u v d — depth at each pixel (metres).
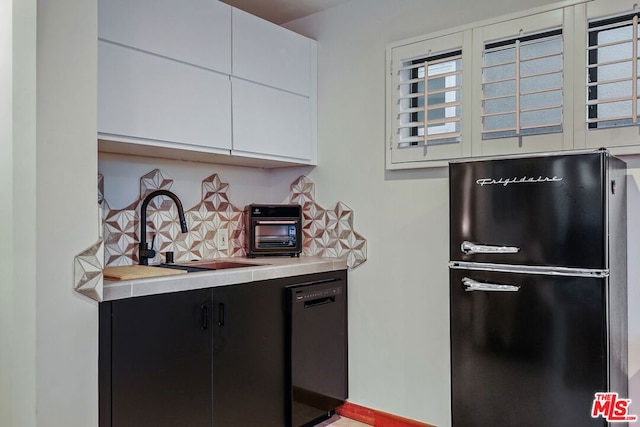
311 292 2.64
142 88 2.09
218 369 2.18
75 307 1.68
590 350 1.75
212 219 2.93
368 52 2.85
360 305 2.87
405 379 2.68
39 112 1.60
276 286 2.48
